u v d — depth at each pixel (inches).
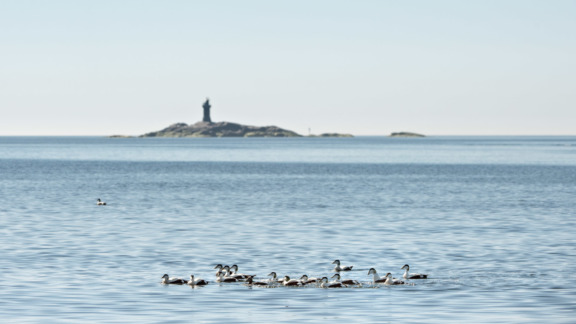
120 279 1831.9
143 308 1540.4
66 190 4849.9
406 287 1752.0
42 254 2197.3
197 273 1923.0
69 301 1594.5
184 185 5393.7
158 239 2524.6
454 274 1903.3
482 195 4537.4
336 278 1788.9
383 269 1982.0
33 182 5674.2
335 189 5012.3
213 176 6624.0
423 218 3191.4
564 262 2078.0
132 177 6432.1
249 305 1572.3
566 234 2677.2
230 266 2014.0
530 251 2276.1
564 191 4896.7
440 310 1528.1
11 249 2285.9
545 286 1756.9
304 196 4402.1
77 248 2314.2
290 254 2222.0
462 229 2815.0
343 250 2298.2
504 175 6909.5
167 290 1711.4
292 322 1430.9
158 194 4534.9
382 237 2586.1
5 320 1433.3
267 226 2891.2
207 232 2706.7
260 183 5644.7
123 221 3056.1
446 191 4877.0
